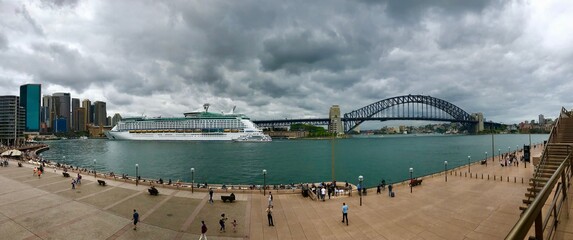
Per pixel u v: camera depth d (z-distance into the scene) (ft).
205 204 105.29
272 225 83.76
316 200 110.42
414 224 80.94
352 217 89.40
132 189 128.98
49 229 80.02
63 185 136.98
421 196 111.65
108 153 470.39
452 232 74.13
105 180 150.61
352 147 623.36
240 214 94.07
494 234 71.82
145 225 83.46
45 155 472.03
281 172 274.77
